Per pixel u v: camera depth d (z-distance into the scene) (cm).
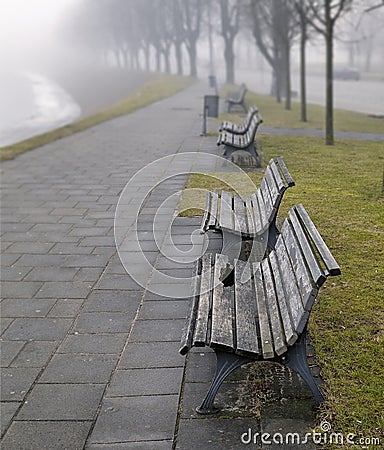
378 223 654
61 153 1307
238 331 338
